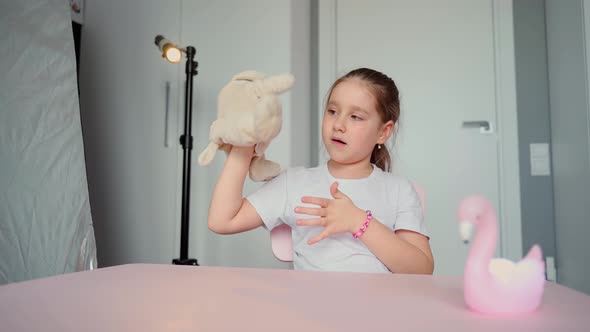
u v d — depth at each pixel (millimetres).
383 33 2279
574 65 1945
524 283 312
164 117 1953
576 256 1960
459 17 2240
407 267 775
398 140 2227
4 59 1127
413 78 2250
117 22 2033
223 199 824
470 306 322
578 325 289
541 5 2227
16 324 272
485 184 2184
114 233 1981
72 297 346
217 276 448
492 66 2209
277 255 955
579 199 1924
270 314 299
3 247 1062
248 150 809
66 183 1236
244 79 657
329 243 877
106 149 2016
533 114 2209
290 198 939
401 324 282
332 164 1000
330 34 2297
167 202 1934
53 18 1274
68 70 1304
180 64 1964
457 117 2217
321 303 334
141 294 359
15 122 1134
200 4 1987
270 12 1932
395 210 932
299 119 2057
